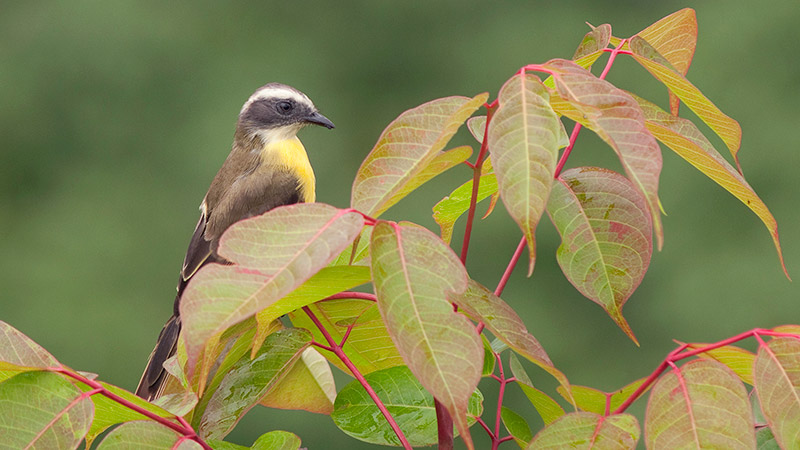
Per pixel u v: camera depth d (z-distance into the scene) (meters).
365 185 2.80
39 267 20.19
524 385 3.56
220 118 21.88
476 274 18.55
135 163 21.77
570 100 2.69
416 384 3.82
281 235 2.63
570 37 22.17
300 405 4.04
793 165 18.89
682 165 18.59
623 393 3.26
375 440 3.74
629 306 18.31
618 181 3.38
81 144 21.95
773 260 17.97
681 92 3.34
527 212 2.51
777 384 2.67
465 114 2.72
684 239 18.31
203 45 22.27
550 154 2.56
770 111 19.52
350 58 23.03
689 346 2.92
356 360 3.89
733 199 18.36
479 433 14.69
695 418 2.69
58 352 19.12
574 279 3.31
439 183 18.67
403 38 23.06
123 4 22.39
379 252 2.65
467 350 2.53
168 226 21.08
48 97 21.98
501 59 22.38
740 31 20.11
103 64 22.09
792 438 2.61
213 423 3.51
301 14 23.12
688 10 3.80
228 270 2.56
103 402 3.07
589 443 2.73
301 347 3.60
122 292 20.09
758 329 2.78
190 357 2.47
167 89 22.25
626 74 20.12
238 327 3.57
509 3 22.84
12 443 2.85
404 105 22.77
